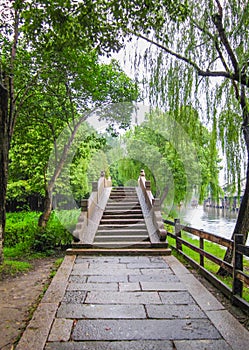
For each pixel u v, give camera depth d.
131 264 5.22
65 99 8.15
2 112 4.94
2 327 2.82
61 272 4.69
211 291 3.83
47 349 2.38
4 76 5.85
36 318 2.96
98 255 5.96
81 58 6.98
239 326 2.77
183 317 2.98
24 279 4.55
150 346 2.43
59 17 4.29
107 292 3.74
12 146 9.09
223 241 3.78
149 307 3.25
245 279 3.04
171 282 4.15
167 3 4.16
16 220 11.94
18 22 6.26
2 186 5.04
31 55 6.86
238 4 4.03
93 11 4.30
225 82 4.33
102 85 8.05
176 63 4.79
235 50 4.00
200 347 2.40
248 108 4.11
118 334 2.63
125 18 4.44
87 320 2.92
